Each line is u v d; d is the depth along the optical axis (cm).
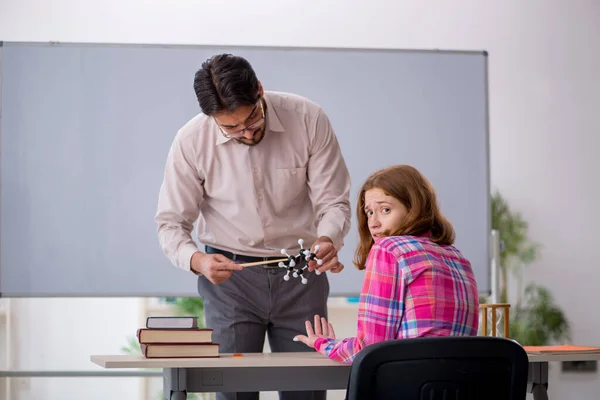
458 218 474
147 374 472
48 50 459
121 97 461
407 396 153
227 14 648
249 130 228
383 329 177
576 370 593
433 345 153
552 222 648
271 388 192
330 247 230
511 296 636
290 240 248
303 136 248
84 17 632
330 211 247
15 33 623
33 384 573
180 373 187
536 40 655
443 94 475
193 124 247
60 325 605
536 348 209
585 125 655
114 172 459
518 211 647
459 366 154
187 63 464
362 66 471
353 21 652
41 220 454
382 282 178
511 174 650
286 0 651
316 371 194
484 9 654
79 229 455
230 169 245
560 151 654
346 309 593
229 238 248
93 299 610
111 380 575
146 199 459
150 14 641
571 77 655
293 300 245
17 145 455
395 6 652
